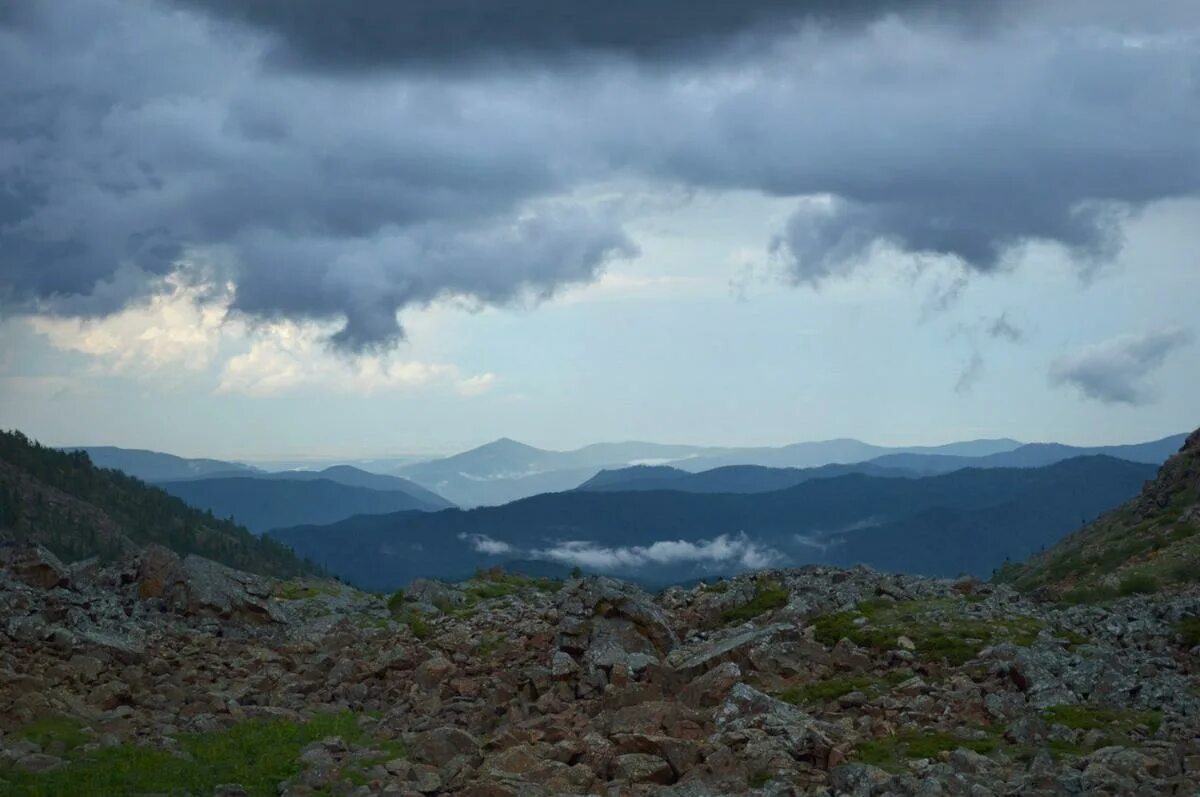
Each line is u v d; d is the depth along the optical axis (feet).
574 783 84.94
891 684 109.19
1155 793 75.51
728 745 89.20
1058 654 112.78
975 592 145.28
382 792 83.05
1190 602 132.16
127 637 134.21
